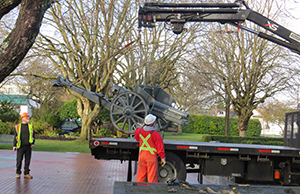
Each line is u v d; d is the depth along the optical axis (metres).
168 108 11.64
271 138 19.34
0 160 12.36
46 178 9.01
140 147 6.40
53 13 19.02
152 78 20.28
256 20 8.86
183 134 42.53
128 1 18.27
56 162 12.65
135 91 11.98
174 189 3.36
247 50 21.88
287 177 7.83
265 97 22.56
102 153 8.02
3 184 7.88
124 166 12.20
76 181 8.76
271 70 21.89
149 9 8.86
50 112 30.06
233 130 47.28
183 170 7.60
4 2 4.13
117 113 12.09
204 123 46.50
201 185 3.65
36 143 19.95
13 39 4.00
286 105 30.94
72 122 36.03
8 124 23.09
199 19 8.89
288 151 7.55
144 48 20.84
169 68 22.59
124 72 22.97
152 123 6.41
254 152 7.56
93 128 28.67
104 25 19.53
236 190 3.40
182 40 21.72
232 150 7.55
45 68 22.73
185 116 11.48
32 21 4.00
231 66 22.23
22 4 4.06
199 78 22.48
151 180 6.21
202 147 7.61
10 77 20.45
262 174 7.75
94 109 20.88
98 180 9.07
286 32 8.84
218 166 7.77
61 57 19.84
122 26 19.11
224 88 23.20
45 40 20.19
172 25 8.95
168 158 7.61
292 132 8.38
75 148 18.33
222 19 8.85
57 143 20.17
